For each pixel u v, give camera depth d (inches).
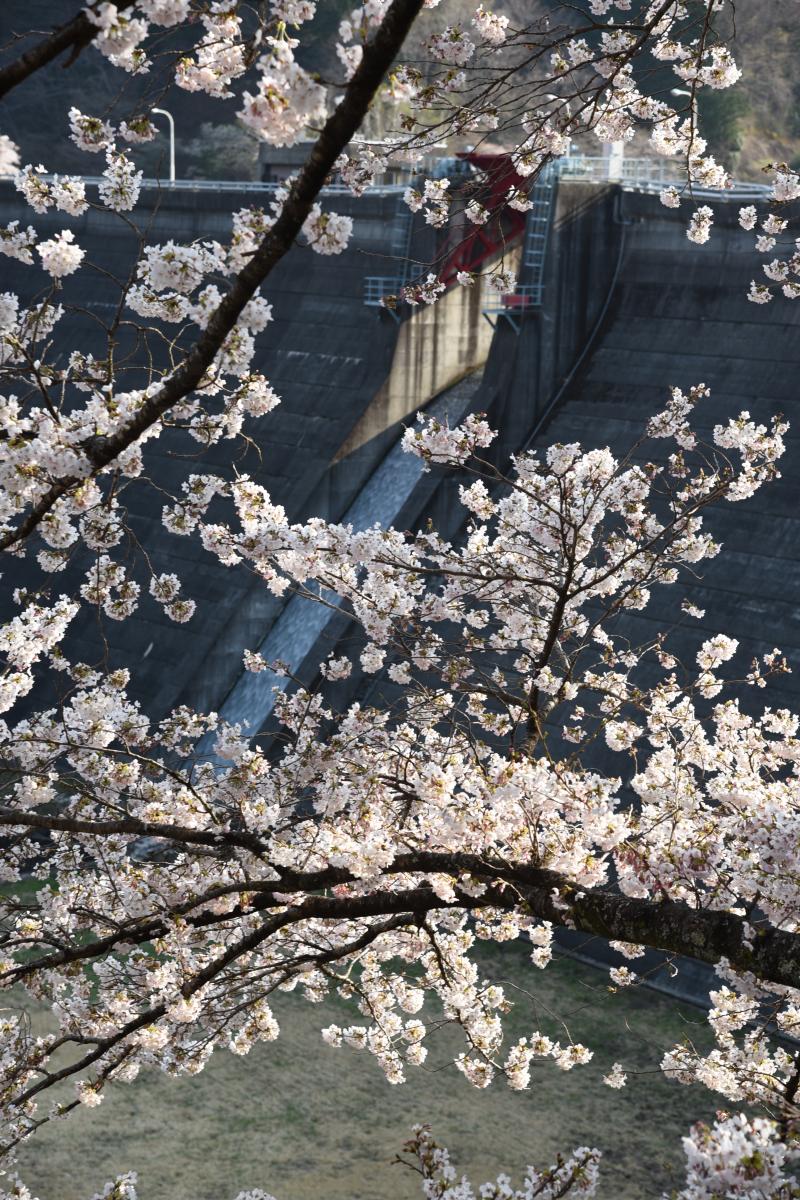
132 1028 499.2
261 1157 1159.0
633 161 2357.3
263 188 2706.7
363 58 275.0
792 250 1881.2
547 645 530.6
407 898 457.4
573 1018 1369.3
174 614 532.4
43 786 521.0
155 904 500.7
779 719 601.9
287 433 2346.2
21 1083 514.0
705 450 1833.2
